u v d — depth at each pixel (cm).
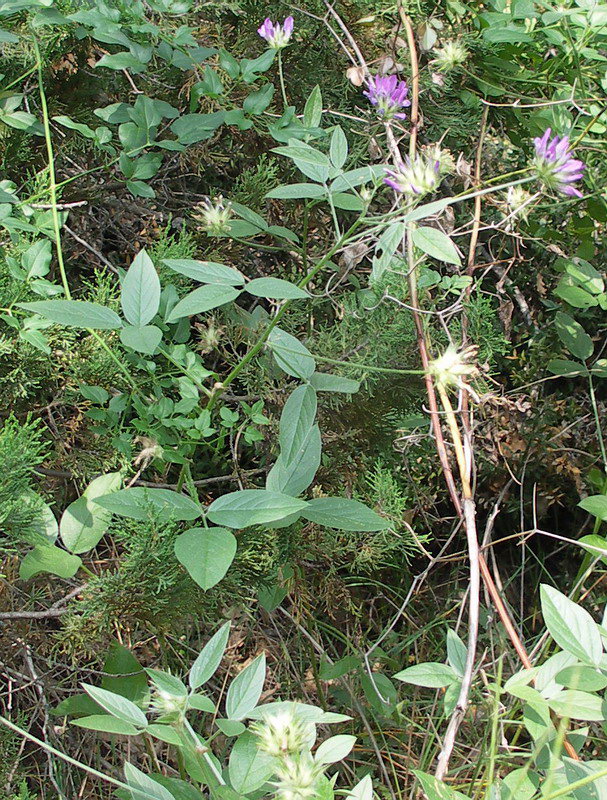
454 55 179
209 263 116
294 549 145
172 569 123
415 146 168
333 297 178
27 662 135
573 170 114
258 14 182
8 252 142
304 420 120
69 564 120
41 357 136
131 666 129
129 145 151
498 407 203
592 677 98
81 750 150
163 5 155
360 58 172
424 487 194
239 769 97
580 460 207
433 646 192
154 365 134
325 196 136
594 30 180
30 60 163
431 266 199
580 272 183
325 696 176
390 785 150
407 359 156
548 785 91
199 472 172
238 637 177
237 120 158
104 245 186
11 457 114
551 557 218
